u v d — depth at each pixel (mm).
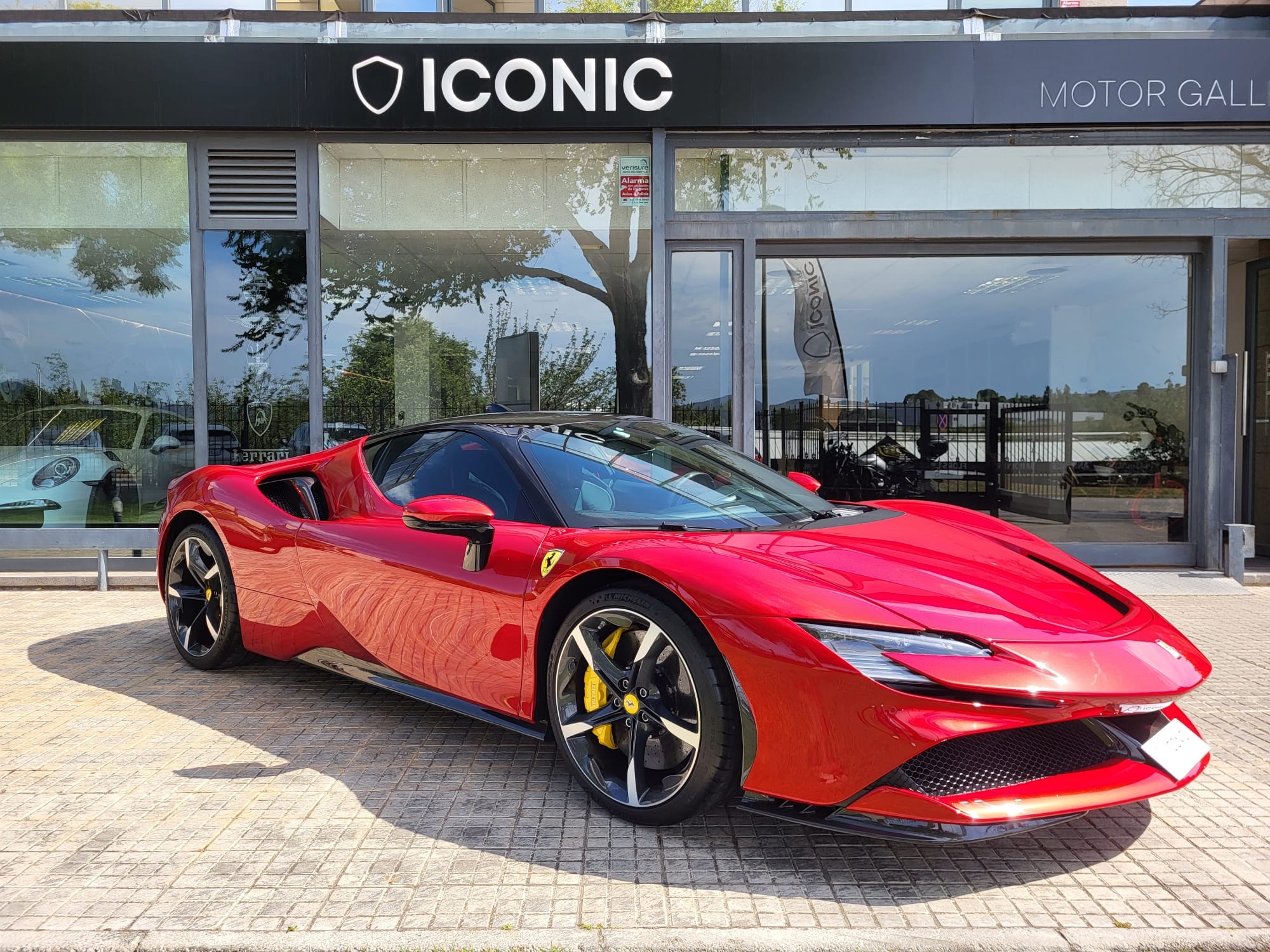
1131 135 6211
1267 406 7297
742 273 6387
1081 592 2355
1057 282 6566
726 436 6469
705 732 2139
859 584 2154
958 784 1962
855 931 1820
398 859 2137
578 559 2416
